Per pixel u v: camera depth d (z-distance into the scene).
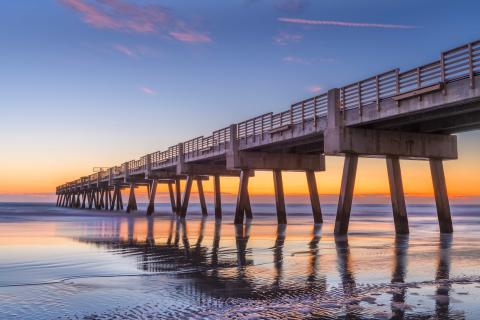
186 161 44.56
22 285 10.64
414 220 49.97
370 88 20.75
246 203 43.38
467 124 20.53
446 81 17.19
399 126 22.34
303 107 25.72
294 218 52.97
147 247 18.78
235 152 33.53
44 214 64.38
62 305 8.72
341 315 7.79
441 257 14.75
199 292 9.71
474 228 32.81
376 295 9.20
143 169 59.69
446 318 7.56
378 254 15.64
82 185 103.12
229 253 16.47
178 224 36.75
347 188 22.84
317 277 11.23
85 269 13.02
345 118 22.20
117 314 8.05
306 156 34.69
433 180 23.77
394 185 23.23
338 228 23.41
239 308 8.32
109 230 29.55
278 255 15.66
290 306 8.40
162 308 8.42
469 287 9.95
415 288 9.85
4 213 68.81
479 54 15.95
